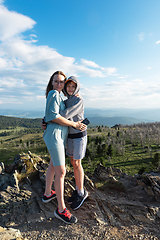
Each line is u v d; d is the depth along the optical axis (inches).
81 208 142.7
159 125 6422.2
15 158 239.8
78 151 133.0
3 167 212.2
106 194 173.5
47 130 125.1
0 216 129.0
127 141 4781.0
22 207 141.4
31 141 5506.9
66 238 104.7
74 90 135.9
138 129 6023.6
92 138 5295.3
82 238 104.5
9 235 96.2
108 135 5398.6
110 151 3385.8
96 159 3304.6
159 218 129.9
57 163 121.2
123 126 7780.5
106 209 142.0
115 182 190.9
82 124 131.6
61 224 121.3
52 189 165.0
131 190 179.0
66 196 159.6
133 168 2800.2
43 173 195.3
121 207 142.3
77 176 144.4
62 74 136.6
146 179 193.9
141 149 3959.2
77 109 129.6
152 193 164.7
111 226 120.0
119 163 3073.3
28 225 120.0
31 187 177.9
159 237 107.0
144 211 137.8
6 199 150.0
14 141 6151.6
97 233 109.9
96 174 228.7
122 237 106.3
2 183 179.3
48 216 131.1
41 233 110.5
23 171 203.2
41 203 147.6
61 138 125.8
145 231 113.9
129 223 124.0
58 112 122.5
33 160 231.1
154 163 2551.7
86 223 123.0
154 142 4554.6
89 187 183.0
